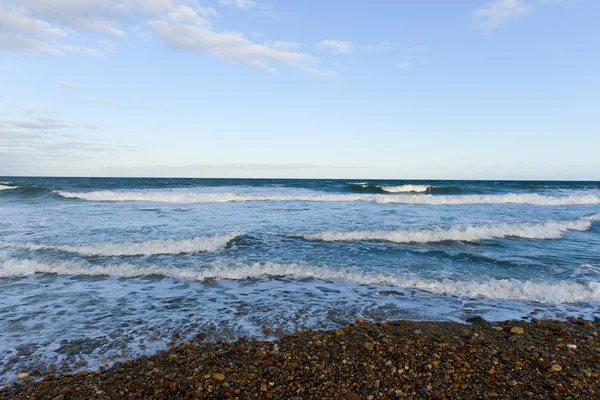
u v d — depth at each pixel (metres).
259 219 15.59
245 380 3.98
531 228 12.82
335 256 9.66
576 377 4.05
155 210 18.81
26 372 4.16
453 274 8.22
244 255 9.63
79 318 5.74
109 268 8.27
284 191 34.44
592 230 13.94
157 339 5.05
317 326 5.54
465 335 5.21
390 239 11.61
